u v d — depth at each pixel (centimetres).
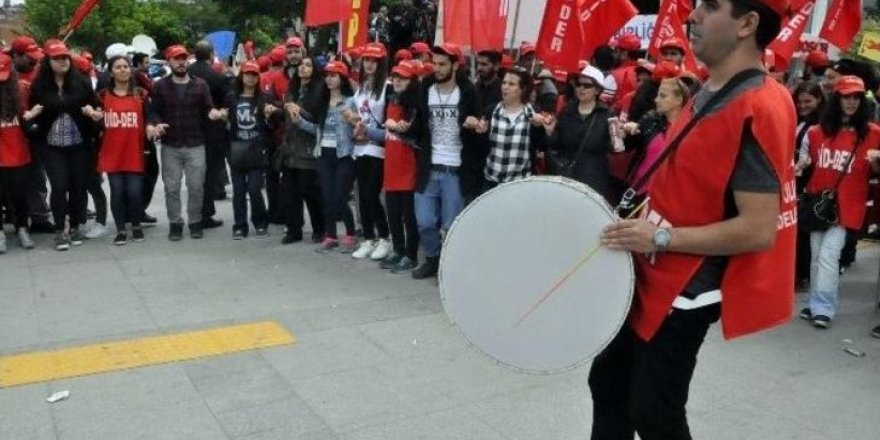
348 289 586
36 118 681
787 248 212
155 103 723
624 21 655
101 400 389
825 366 453
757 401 401
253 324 502
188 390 402
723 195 205
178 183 738
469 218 233
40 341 468
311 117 687
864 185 521
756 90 200
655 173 222
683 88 454
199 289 581
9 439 349
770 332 510
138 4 3894
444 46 579
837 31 762
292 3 2583
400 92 608
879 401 405
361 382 414
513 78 573
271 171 803
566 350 229
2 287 580
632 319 229
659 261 220
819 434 367
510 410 383
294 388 405
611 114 545
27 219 709
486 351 236
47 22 3541
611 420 256
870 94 682
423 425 367
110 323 502
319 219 739
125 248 709
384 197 677
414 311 533
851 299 605
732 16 201
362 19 764
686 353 222
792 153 206
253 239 755
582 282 225
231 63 2156
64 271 627
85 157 711
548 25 632
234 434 356
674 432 227
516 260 230
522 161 580
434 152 595
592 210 223
